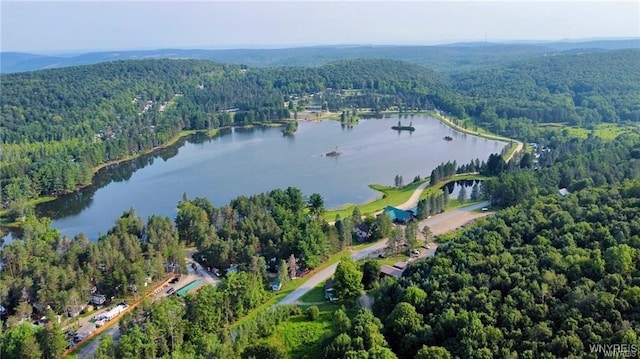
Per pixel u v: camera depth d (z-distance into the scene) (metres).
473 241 159.00
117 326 158.75
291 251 194.12
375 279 174.25
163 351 134.00
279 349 127.75
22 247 194.25
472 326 114.50
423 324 127.44
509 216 176.50
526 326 114.06
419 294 135.75
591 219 158.62
